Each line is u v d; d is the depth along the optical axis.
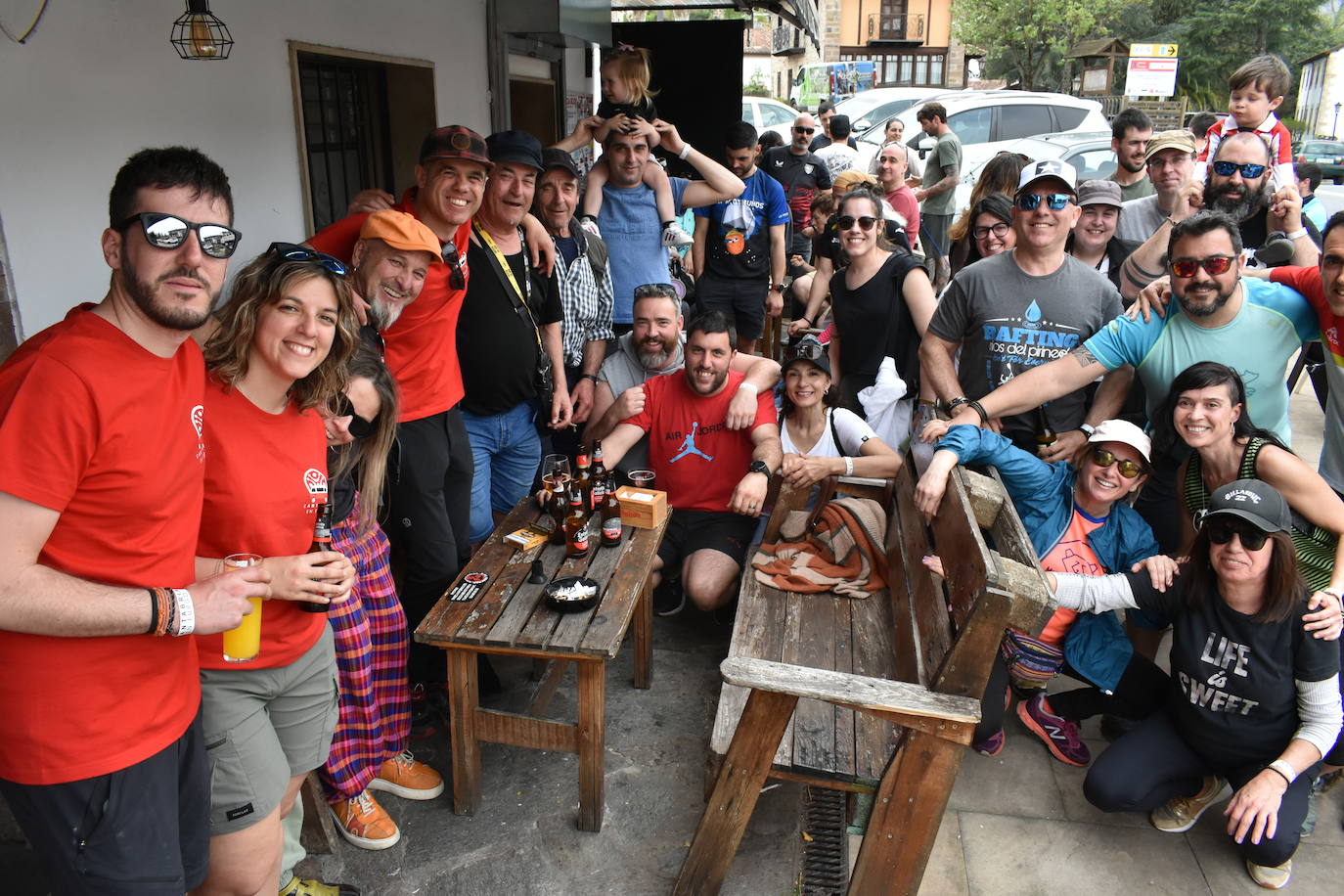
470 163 2.99
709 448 3.83
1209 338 3.13
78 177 3.01
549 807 2.95
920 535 3.12
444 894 2.62
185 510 1.79
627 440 3.83
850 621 3.28
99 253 3.13
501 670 3.65
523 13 5.90
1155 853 2.88
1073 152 11.27
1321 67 32.81
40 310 2.92
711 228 6.26
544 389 3.85
